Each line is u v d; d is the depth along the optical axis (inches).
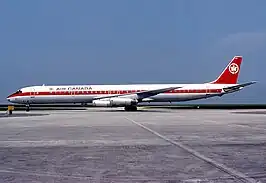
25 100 2378.2
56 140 660.1
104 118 1451.8
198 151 501.0
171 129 890.7
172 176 335.6
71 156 466.3
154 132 810.2
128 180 320.8
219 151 499.5
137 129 897.5
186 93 2356.1
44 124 1112.2
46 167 388.5
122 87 2357.3
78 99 2364.7
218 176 332.5
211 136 711.1
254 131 823.1
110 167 385.7
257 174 339.6
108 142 621.3
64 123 1152.8
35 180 323.3
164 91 2282.2
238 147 541.6
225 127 946.7
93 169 374.9
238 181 310.7
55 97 2365.9
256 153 478.6
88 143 609.3
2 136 742.5
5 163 415.2
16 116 1689.2
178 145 570.6
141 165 395.9
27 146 574.6
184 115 1716.3
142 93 2284.7
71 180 322.3
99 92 2347.4
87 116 1646.2
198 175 338.3
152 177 332.5
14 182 315.3
